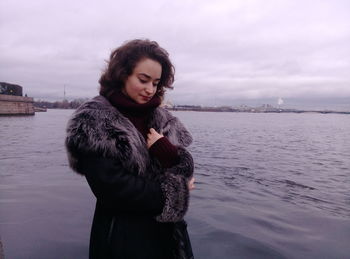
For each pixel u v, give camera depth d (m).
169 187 1.54
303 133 44.16
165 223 1.69
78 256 4.16
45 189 8.12
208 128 50.25
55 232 4.97
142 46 1.59
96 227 1.65
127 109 1.64
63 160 14.00
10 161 13.65
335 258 4.33
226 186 9.33
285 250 4.50
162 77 1.72
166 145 1.62
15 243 4.53
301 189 9.50
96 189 1.44
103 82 1.68
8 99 72.19
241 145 24.23
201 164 13.93
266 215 6.28
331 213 6.76
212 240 4.74
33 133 32.25
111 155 1.43
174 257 1.67
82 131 1.44
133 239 1.56
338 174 12.49
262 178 11.10
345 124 86.94
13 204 6.61
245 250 4.42
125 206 1.47
